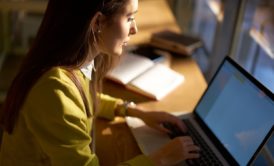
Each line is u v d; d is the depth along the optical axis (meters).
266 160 1.12
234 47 1.90
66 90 0.87
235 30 1.86
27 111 0.87
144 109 1.38
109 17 0.89
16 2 2.34
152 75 1.57
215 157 1.09
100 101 1.28
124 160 1.12
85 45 0.86
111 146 1.18
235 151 1.06
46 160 0.96
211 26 2.92
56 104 0.85
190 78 1.63
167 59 1.76
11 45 3.37
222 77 1.26
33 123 0.87
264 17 1.92
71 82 0.89
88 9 0.83
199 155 1.08
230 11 2.02
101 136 1.22
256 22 1.92
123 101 1.37
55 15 0.86
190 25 3.30
